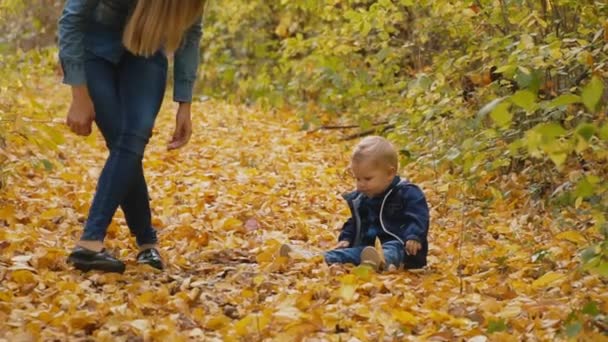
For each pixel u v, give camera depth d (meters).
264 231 7.05
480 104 7.96
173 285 5.21
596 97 3.82
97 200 5.39
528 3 8.02
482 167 7.33
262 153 11.33
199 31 5.76
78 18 5.35
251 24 17.09
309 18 15.41
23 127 7.55
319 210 8.24
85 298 4.77
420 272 5.81
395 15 9.67
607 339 4.06
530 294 5.22
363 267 5.24
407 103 9.39
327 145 12.56
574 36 7.41
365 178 6.03
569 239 6.10
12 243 5.89
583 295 4.88
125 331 4.29
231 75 15.52
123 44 5.42
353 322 4.47
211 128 13.44
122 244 6.29
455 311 4.78
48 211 7.00
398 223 6.03
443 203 8.09
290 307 4.61
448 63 8.23
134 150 5.39
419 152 8.56
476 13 8.56
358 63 11.75
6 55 11.52
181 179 9.27
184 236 6.66
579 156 7.39
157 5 5.23
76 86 5.38
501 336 4.21
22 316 4.43
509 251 6.29
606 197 5.56
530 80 5.59
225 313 4.74
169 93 18.39
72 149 10.55
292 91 14.78
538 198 7.81
